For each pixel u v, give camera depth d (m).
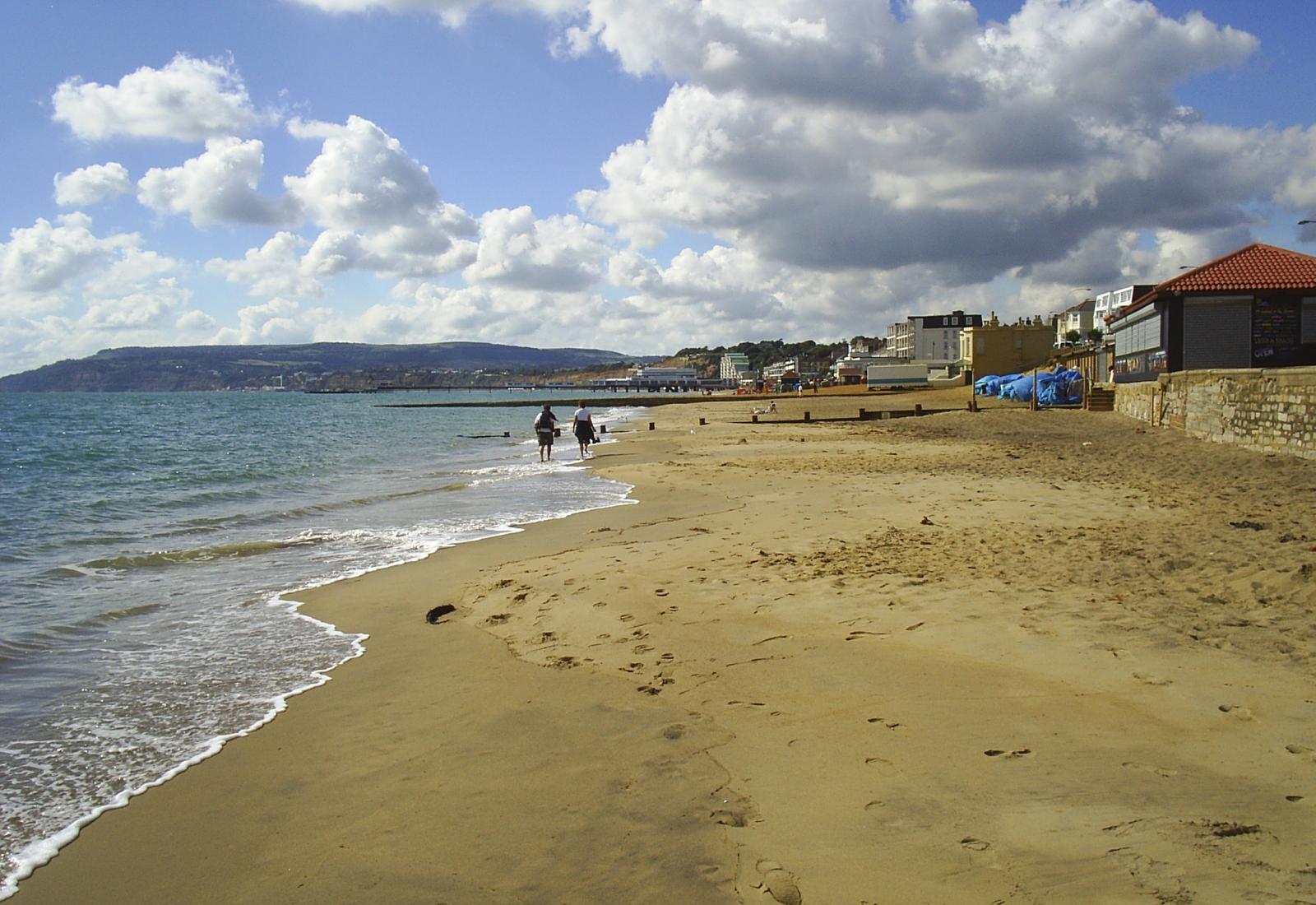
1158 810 3.88
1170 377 24.97
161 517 15.84
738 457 25.84
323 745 5.34
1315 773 4.18
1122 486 14.94
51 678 6.75
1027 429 32.38
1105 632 6.48
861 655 6.34
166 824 4.40
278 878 3.83
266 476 23.69
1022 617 6.97
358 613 8.66
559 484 20.39
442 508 16.38
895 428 38.41
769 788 4.37
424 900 3.56
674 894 3.49
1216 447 19.95
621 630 7.38
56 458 30.88
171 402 135.25
